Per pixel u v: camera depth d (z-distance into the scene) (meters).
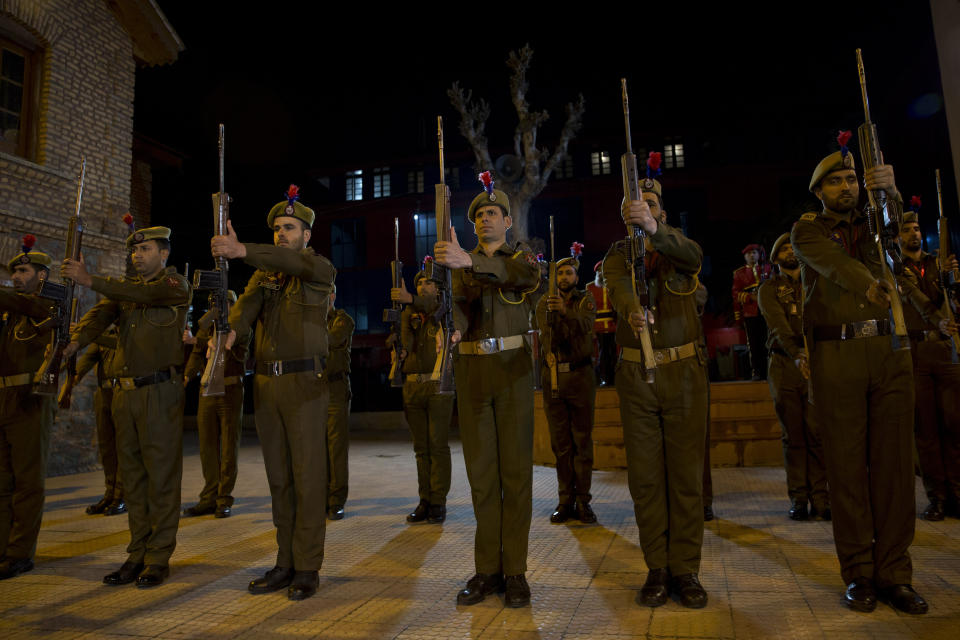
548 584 3.28
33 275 4.30
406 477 8.01
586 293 5.02
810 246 3.02
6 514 3.85
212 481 5.64
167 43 10.84
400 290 5.05
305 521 3.30
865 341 2.94
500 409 3.21
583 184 23.17
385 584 3.37
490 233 3.40
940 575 3.17
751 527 4.37
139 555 3.65
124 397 3.69
